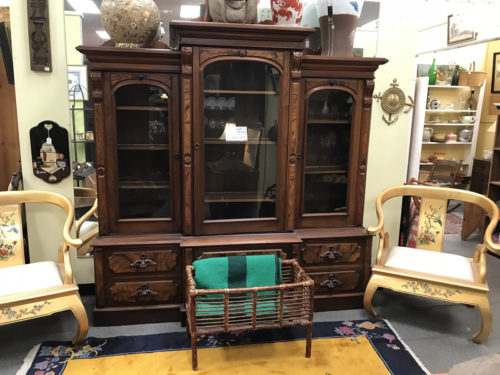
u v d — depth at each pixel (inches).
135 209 79.3
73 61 80.7
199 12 85.2
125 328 77.2
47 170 83.3
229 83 74.8
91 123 83.4
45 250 87.8
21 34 78.4
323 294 85.7
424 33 163.8
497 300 93.6
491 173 135.9
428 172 189.9
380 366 66.5
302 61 76.7
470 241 138.6
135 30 71.5
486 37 132.3
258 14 88.5
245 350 70.6
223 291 62.3
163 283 78.4
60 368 64.5
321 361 67.7
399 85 94.1
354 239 84.7
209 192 78.8
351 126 83.1
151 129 76.9
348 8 77.7
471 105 203.9
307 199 86.1
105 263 75.9
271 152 79.3
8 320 62.6
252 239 78.5
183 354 69.2
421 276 75.4
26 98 80.7
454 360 69.4
